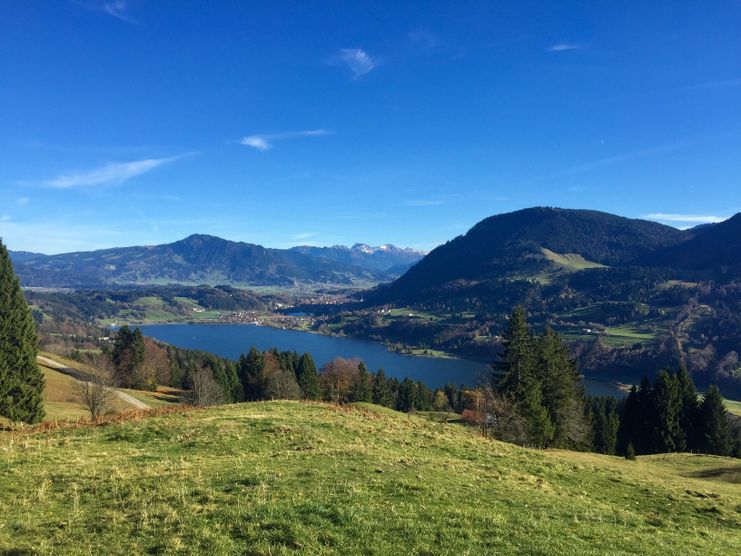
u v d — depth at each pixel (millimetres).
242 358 112375
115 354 102938
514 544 11672
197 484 15148
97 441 23703
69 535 11289
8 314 41781
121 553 10359
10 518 12250
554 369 54375
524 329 52375
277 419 29219
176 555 10266
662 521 16266
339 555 10453
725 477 31172
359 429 29062
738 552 13586
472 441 30375
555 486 20547
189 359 141625
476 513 13625
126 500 13648
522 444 47000
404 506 13688
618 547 12391
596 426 67875
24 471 16969
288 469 17609
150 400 81875
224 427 25766
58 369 81250
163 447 22156
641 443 64750
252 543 10852
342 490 14781
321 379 117125
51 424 29203
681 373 70812
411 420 36469
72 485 15141
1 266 42156
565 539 12469
